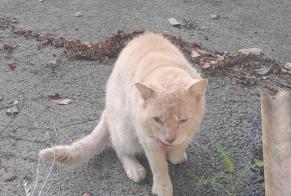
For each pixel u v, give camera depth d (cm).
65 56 189
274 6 228
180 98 122
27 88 173
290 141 139
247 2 232
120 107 136
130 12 221
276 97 156
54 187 137
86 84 175
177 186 136
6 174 141
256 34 206
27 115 161
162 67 132
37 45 196
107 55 188
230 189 133
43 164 144
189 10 224
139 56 140
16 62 186
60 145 145
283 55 191
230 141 148
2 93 171
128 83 135
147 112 123
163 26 211
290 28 210
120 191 136
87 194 135
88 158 142
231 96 167
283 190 127
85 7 227
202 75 176
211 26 211
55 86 174
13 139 152
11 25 210
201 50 191
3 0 234
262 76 176
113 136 140
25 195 135
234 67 180
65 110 163
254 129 152
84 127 156
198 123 128
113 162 144
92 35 204
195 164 142
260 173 137
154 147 128
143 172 138
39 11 223
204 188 135
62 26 211
